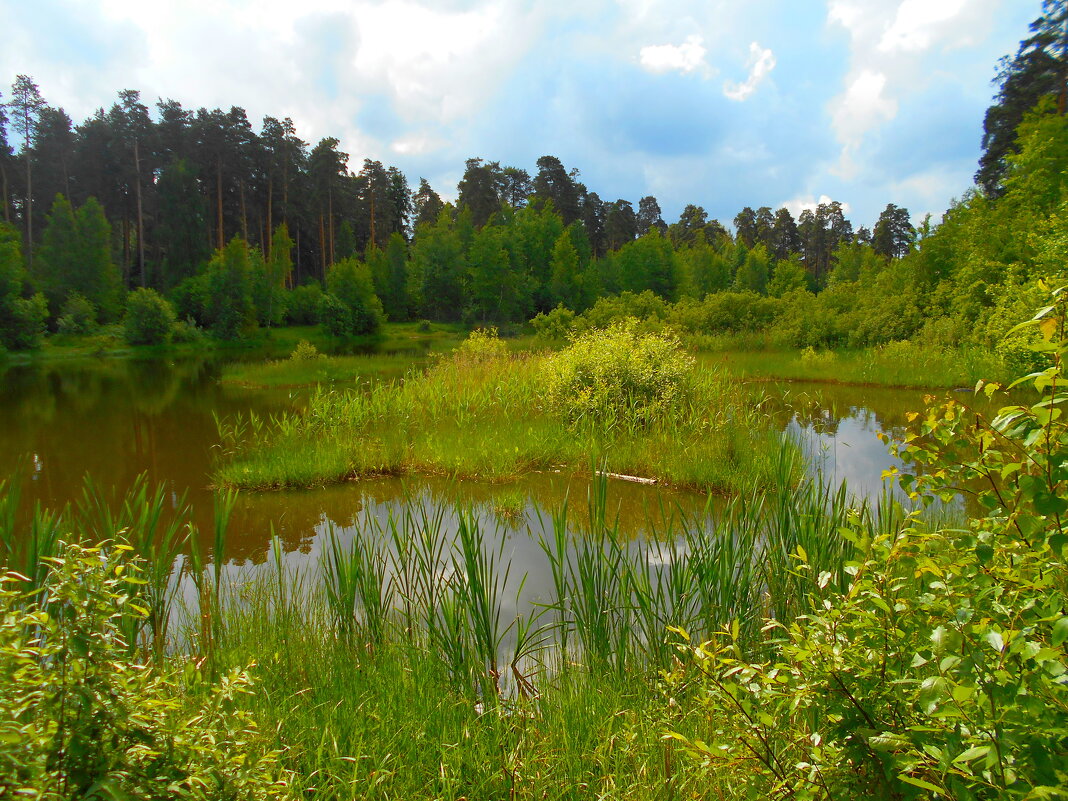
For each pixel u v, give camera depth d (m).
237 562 6.32
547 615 4.91
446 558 6.01
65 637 1.63
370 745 3.02
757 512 5.18
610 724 3.12
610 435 10.45
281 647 4.06
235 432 12.55
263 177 64.12
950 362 18.86
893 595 2.02
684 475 8.55
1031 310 14.08
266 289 54.81
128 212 60.50
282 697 3.48
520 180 91.62
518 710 3.35
